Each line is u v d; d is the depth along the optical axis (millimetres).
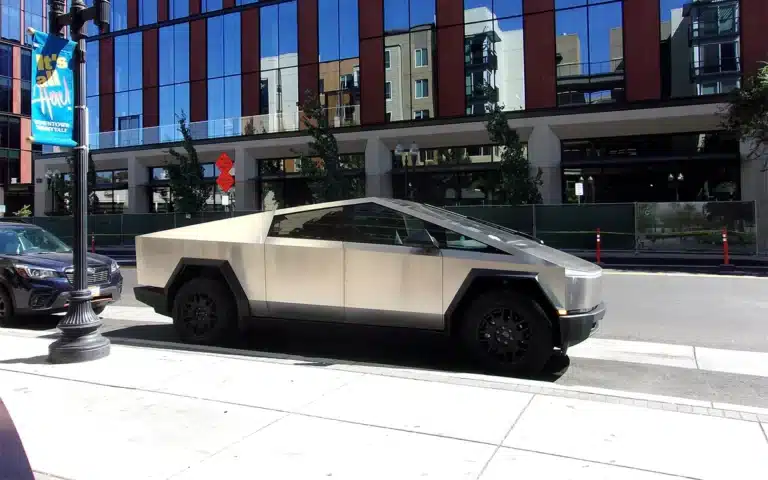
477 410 4500
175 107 32469
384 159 27188
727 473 3428
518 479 3355
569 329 5574
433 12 25953
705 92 22047
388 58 26875
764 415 4426
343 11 27875
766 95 17781
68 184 36156
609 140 24078
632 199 23734
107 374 5559
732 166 22297
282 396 4871
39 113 5773
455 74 25609
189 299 7090
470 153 26469
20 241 9625
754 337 7836
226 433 4078
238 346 7078
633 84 22875
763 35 21250
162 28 32781
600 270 6242
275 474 3436
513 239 6215
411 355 6750
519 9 24484
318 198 26078
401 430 4105
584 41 23594
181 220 28781
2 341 7227
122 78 34219
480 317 5836
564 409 4523
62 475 3439
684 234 20203
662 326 8562
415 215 6184
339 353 6859
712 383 5812
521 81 24500
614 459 3619
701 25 22078
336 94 28078
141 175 33969
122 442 3934
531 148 24297
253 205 30703
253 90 30125
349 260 6262
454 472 3447
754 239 19453
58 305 8500
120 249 29031
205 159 31906
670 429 4117
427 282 5957
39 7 50219
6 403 4730
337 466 3539
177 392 4996
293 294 6488
